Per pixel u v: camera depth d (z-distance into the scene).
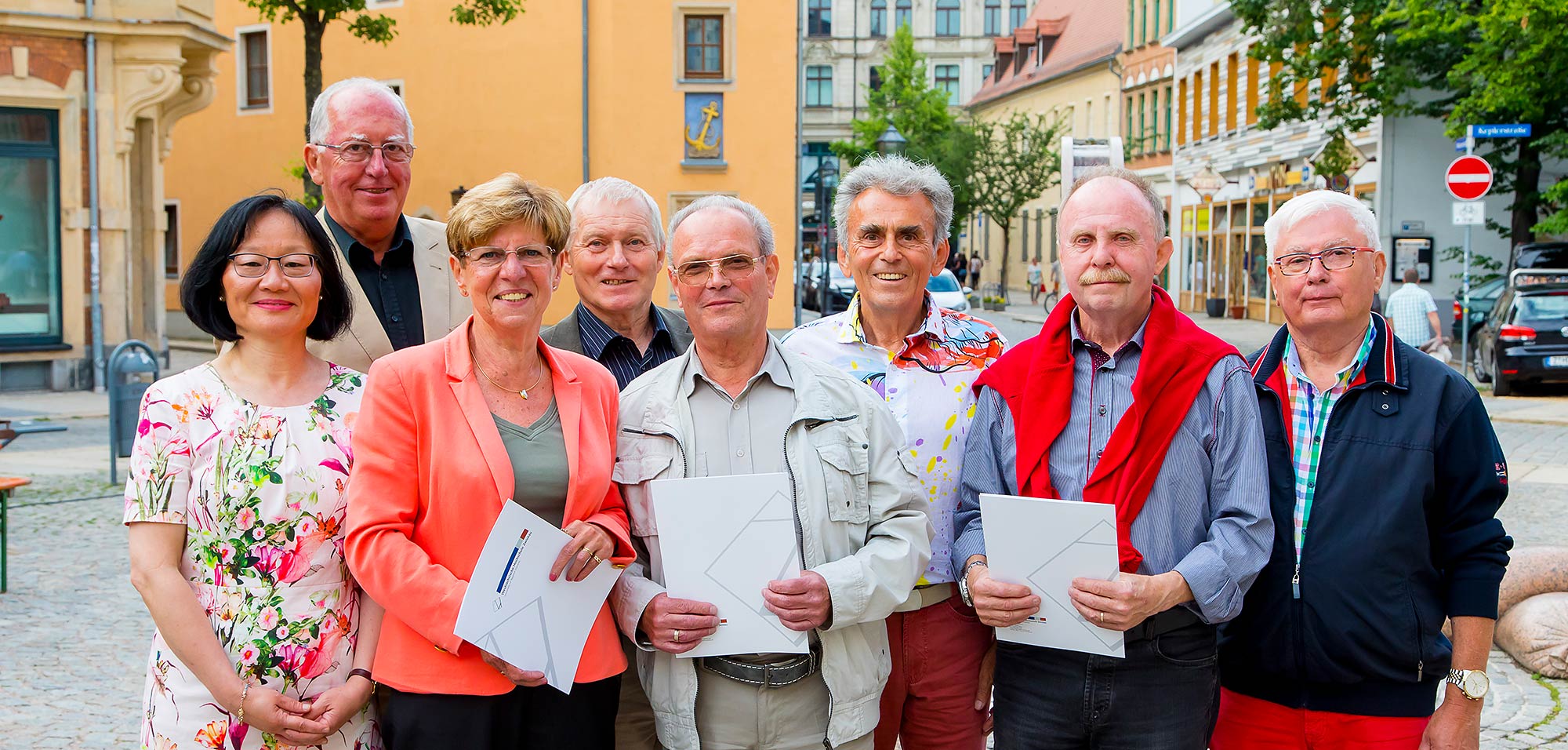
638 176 26.66
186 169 30.22
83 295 18.42
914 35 69.44
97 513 9.64
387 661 3.00
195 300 3.05
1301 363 3.28
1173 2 41.19
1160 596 3.01
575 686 3.06
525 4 26.84
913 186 3.68
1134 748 3.19
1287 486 3.21
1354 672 3.13
